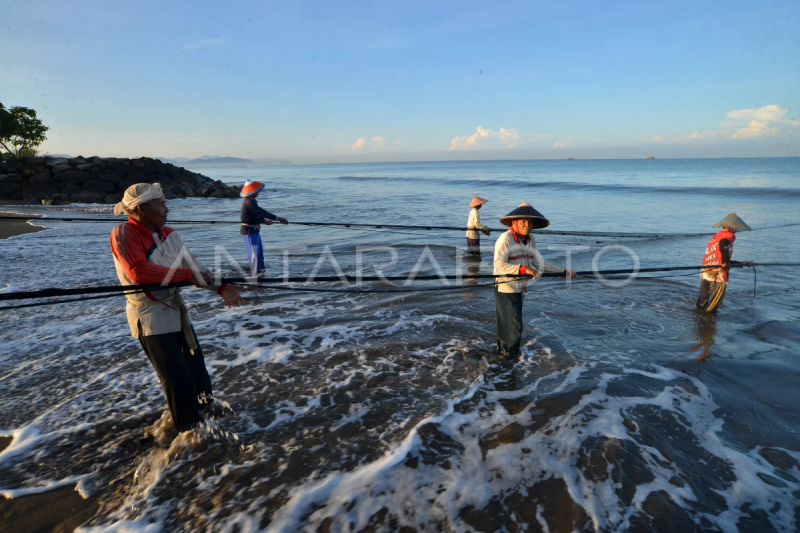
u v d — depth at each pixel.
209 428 3.37
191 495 2.81
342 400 3.95
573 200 24.84
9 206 26.38
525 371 4.51
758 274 8.53
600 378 4.34
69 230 15.98
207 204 27.92
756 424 3.61
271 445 3.29
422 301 7.00
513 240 4.69
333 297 7.27
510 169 118.12
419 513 2.62
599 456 3.13
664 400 3.94
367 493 2.78
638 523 2.55
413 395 4.03
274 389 4.16
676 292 7.49
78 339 5.43
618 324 5.93
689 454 3.21
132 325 3.17
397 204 23.94
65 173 32.38
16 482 2.96
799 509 2.70
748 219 15.77
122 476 3.01
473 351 4.97
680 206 20.47
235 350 5.07
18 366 4.69
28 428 3.54
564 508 2.66
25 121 39.09
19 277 8.45
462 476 2.93
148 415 3.73
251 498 2.76
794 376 4.41
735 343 5.27
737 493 2.83
